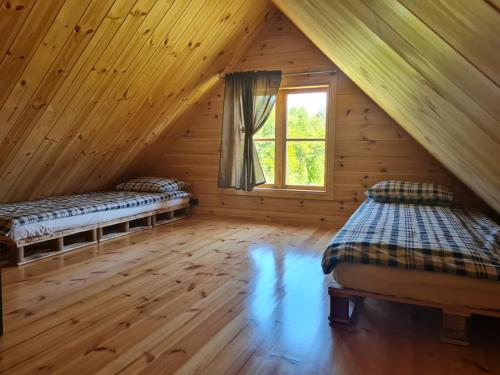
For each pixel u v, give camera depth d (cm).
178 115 451
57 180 393
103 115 339
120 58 285
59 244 326
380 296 189
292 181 471
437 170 398
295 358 166
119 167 462
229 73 455
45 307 217
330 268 195
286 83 449
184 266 293
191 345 176
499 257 180
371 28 131
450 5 64
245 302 226
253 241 372
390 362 163
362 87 382
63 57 248
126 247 347
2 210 324
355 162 429
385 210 312
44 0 204
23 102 260
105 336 184
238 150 462
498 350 173
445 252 180
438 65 101
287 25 443
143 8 258
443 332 181
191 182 511
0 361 162
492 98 88
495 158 135
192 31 322
